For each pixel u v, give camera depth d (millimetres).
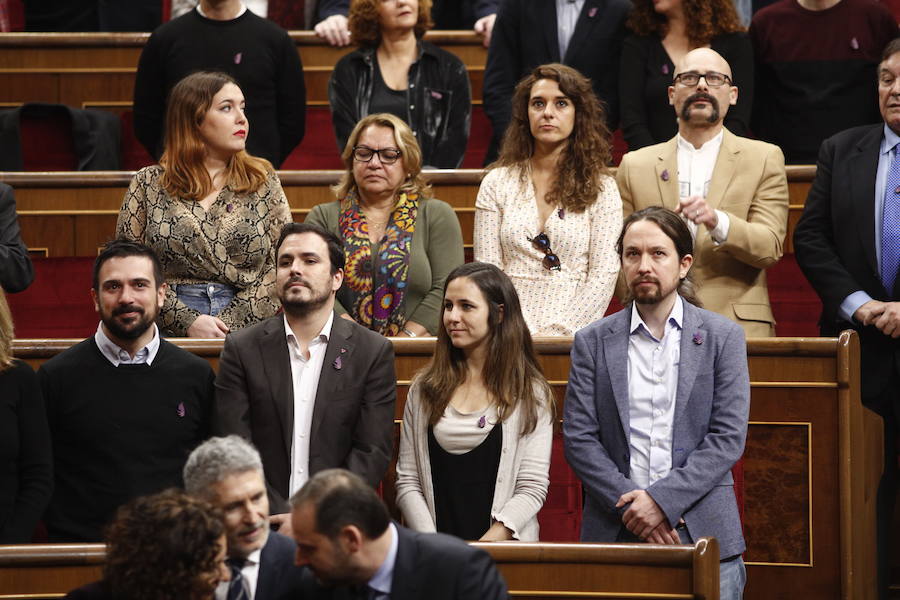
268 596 8438
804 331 15133
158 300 10984
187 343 11891
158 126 16766
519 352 10906
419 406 10945
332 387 10781
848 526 11227
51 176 15312
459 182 15391
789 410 11477
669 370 10531
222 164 13031
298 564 7918
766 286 13461
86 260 15352
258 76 16453
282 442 10742
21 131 17422
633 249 10656
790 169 15109
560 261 12977
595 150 13297
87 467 10711
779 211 13312
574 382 10734
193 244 12656
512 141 13641
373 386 10852
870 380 12516
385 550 8016
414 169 13312
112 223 15344
